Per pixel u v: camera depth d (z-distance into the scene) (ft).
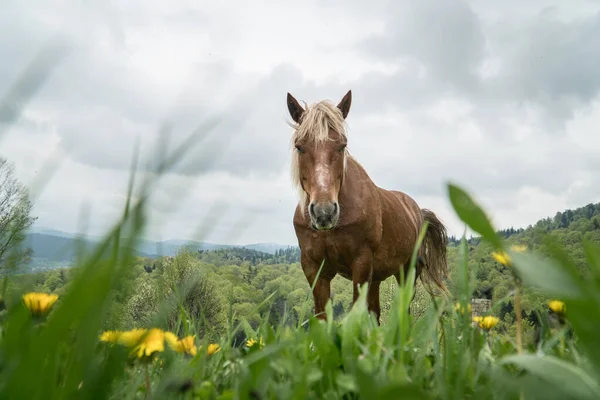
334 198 15.17
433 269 24.77
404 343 3.80
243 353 5.12
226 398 2.80
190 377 3.50
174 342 4.01
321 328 3.88
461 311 3.40
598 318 1.53
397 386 1.66
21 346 1.81
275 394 2.70
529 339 4.60
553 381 2.07
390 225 19.58
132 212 1.42
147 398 3.20
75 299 1.46
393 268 20.43
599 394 1.98
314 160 15.69
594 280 1.59
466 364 3.19
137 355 3.03
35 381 1.62
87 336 1.78
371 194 17.62
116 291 1.69
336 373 3.45
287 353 3.69
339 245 16.98
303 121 16.17
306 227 17.25
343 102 18.84
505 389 2.68
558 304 3.88
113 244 1.43
